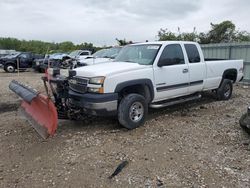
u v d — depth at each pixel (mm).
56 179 4191
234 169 4422
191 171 4355
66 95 5992
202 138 5750
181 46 7582
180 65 7402
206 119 7148
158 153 4988
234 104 8883
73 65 12234
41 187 4000
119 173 4312
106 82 5887
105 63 7098
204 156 4879
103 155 4930
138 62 6996
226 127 6457
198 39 32625
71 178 4203
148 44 7402
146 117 6695
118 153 4996
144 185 3990
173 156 4871
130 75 6258
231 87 9594
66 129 6375
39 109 5887
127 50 7707
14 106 8945
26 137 5887
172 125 6625
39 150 5215
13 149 5297
